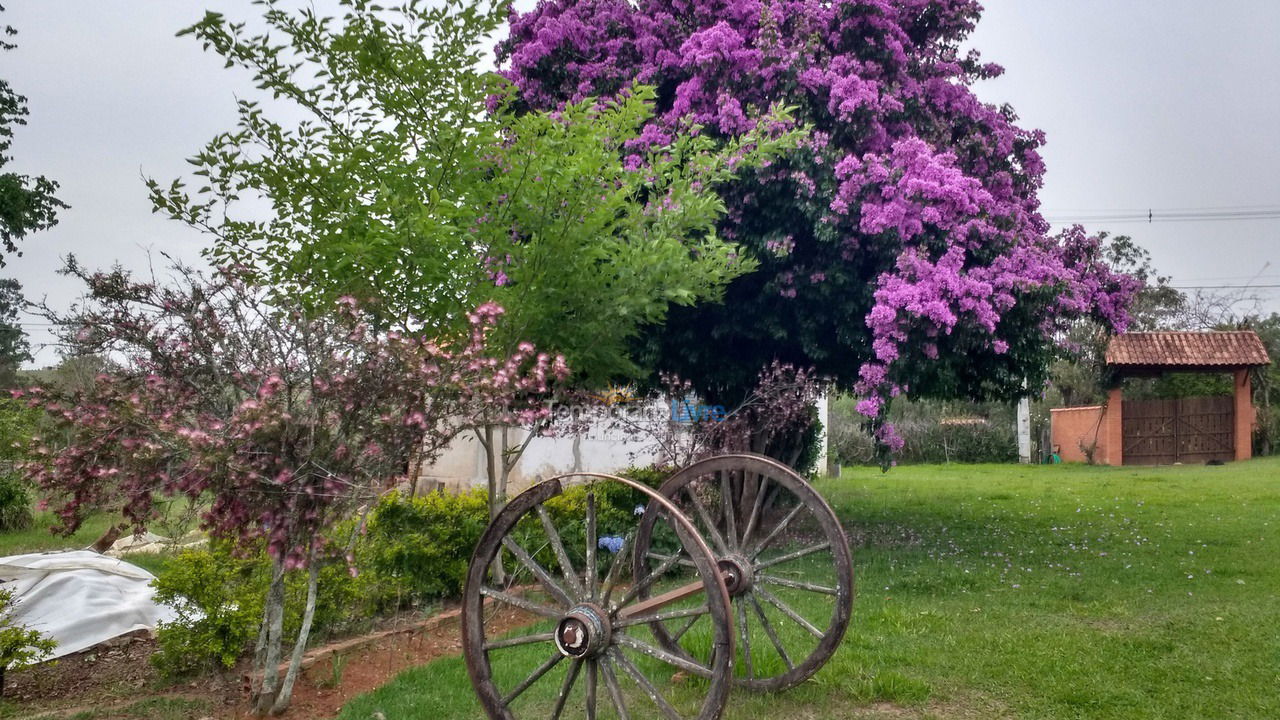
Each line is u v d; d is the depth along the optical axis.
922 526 12.70
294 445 4.70
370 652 6.37
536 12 12.03
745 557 5.37
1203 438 27.41
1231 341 27.31
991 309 9.69
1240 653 5.84
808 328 10.84
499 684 5.59
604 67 11.06
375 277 7.09
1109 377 27.92
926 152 9.96
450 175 7.32
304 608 6.25
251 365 4.89
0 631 5.55
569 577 4.32
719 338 11.38
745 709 5.02
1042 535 11.48
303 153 7.06
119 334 4.87
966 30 11.71
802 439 13.48
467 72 7.13
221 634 5.75
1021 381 11.81
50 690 5.74
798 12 10.90
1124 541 10.74
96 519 13.88
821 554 10.42
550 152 7.31
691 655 5.89
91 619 6.72
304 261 7.05
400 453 5.05
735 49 10.34
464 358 5.47
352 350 4.97
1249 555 9.49
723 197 10.20
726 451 10.92
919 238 9.98
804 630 6.68
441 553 7.85
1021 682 5.40
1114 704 4.99
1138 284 12.25
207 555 6.00
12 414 10.84
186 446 4.46
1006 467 28.41
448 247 7.15
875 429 10.29
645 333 10.93
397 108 7.18
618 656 4.15
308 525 4.84
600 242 7.85
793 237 10.45
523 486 14.59
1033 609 7.31
